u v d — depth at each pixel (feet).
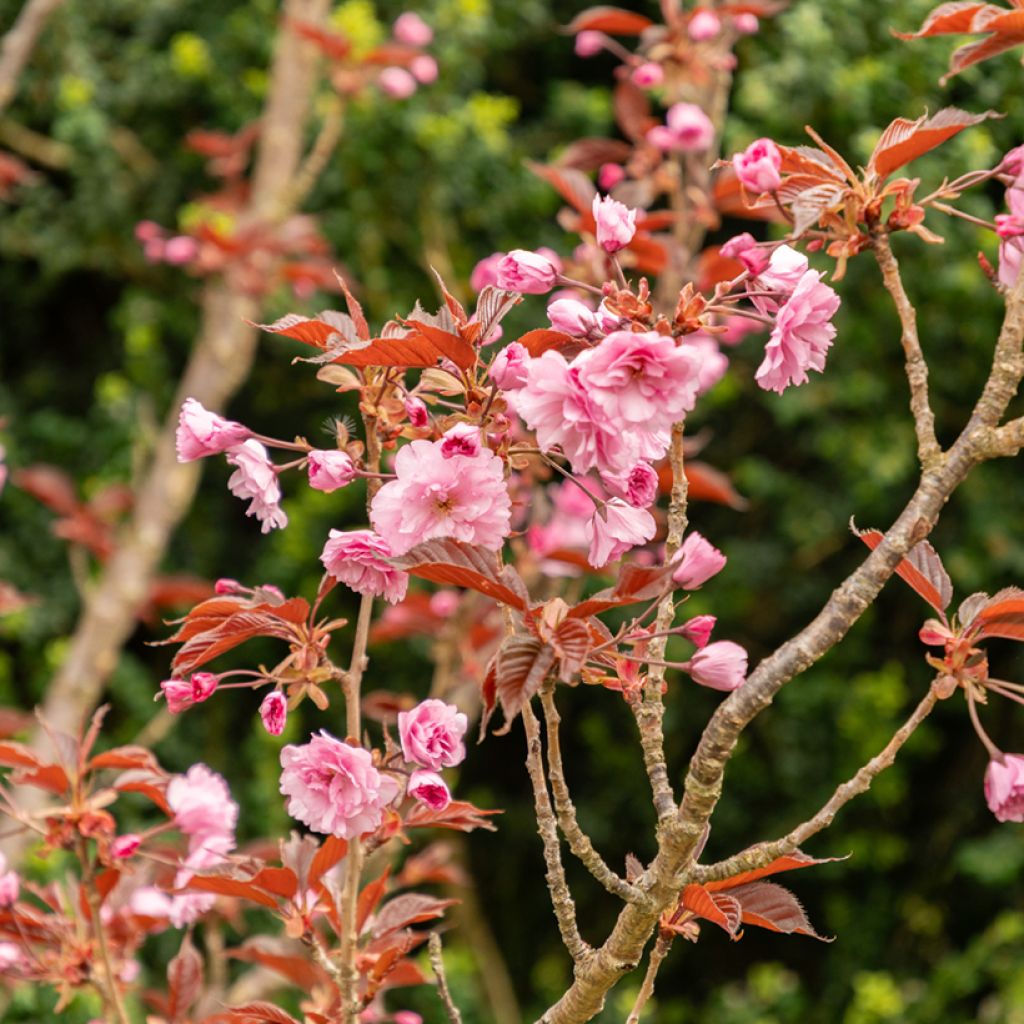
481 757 32.42
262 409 31.73
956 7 7.43
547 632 6.34
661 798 6.86
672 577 6.41
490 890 31.96
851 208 7.01
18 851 16.90
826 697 28.40
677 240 14.43
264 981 15.51
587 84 31.78
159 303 30.12
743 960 31.09
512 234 28.99
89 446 30.25
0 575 29.12
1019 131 21.07
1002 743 29.66
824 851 29.19
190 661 7.32
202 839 8.79
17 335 33.22
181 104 29.63
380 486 7.34
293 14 22.21
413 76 23.56
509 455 7.05
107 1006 8.96
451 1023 7.91
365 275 28.60
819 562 29.73
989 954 26.43
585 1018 7.06
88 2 29.37
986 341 25.27
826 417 27.22
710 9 15.21
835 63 22.16
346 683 7.55
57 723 20.38
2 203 30.04
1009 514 26.94
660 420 6.31
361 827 7.13
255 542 31.32
